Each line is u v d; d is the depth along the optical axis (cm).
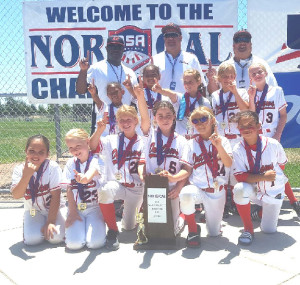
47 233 330
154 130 354
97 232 324
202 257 299
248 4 482
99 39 516
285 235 345
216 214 338
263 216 348
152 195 318
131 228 374
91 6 510
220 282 256
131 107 346
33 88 531
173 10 502
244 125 327
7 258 307
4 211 445
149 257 303
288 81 494
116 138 361
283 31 484
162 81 452
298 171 706
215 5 498
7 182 627
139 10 507
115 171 354
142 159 348
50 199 346
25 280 268
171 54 453
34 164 331
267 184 337
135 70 521
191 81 394
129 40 514
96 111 447
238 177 338
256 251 309
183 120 406
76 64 523
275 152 341
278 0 478
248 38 430
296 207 391
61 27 516
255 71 393
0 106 654
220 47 505
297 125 502
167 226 320
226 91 403
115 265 289
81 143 334
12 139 1298
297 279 258
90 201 340
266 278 260
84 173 335
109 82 439
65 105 652
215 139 311
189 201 313
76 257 306
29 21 517
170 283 257
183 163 335
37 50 522
